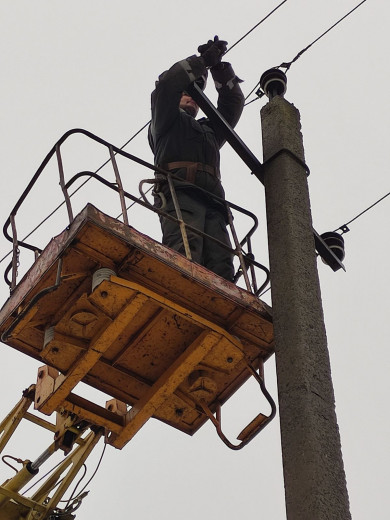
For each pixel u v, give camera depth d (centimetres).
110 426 923
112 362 921
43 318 884
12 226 966
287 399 741
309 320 793
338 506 674
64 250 830
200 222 960
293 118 959
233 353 888
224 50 1005
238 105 1070
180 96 977
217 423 932
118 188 890
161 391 902
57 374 945
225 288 872
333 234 987
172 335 896
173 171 991
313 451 697
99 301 839
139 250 834
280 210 879
